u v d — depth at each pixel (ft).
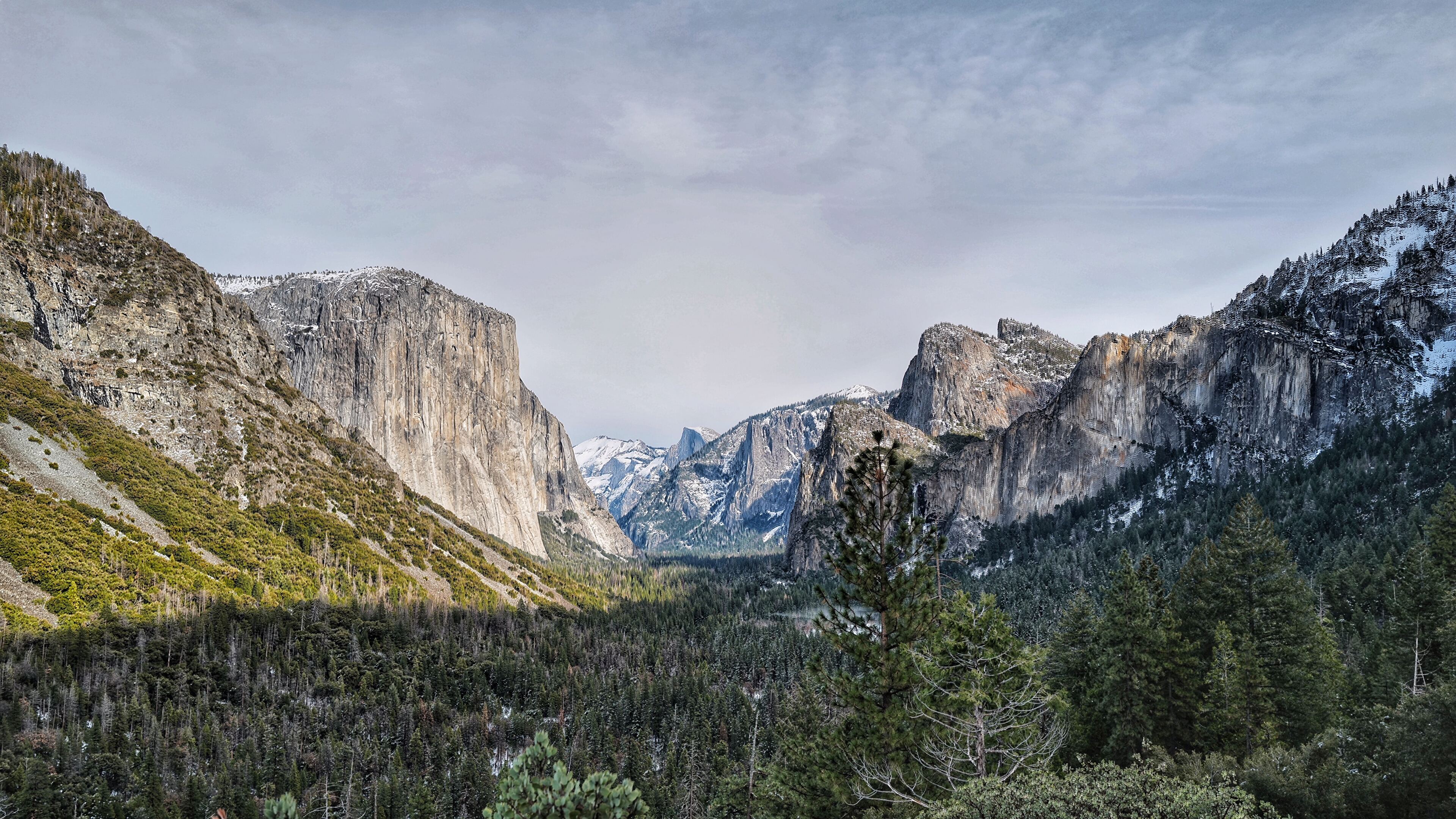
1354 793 134.10
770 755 380.17
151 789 311.27
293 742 382.83
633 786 54.95
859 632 121.39
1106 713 209.36
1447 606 209.97
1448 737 127.85
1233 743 193.88
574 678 528.22
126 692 389.39
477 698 491.31
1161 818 84.33
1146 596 211.41
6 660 380.58
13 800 286.66
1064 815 83.66
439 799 355.77
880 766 117.29
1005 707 118.73
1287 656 215.31
